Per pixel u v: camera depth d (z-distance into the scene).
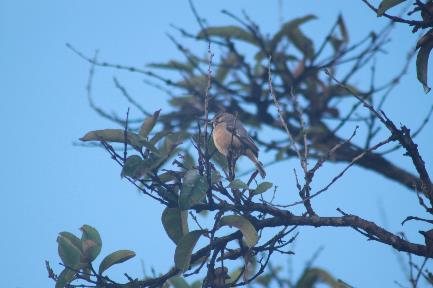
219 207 9.95
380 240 9.61
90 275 9.62
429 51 9.48
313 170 9.94
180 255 9.51
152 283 9.95
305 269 10.70
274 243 10.03
